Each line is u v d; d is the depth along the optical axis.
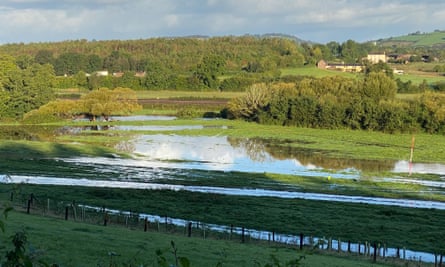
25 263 9.64
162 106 185.25
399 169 92.25
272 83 188.25
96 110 149.12
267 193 68.62
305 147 113.50
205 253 32.88
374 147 114.69
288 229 50.72
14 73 153.12
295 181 77.31
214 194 64.62
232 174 80.69
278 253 36.84
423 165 96.94
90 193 60.91
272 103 151.75
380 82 165.00
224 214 55.03
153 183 71.62
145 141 116.06
